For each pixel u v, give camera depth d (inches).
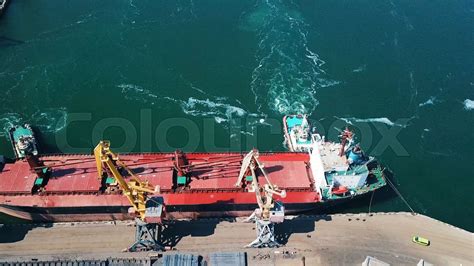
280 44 6909.5
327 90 6378.0
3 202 4628.4
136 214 4537.4
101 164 4598.9
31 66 6446.9
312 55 6811.0
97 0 7460.6
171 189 4798.2
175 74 6422.2
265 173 4825.3
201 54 6697.8
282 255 4623.5
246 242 4712.1
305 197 4869.6
